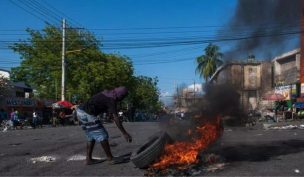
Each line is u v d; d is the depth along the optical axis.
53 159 11.41
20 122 38.19
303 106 39.41
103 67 59.53
